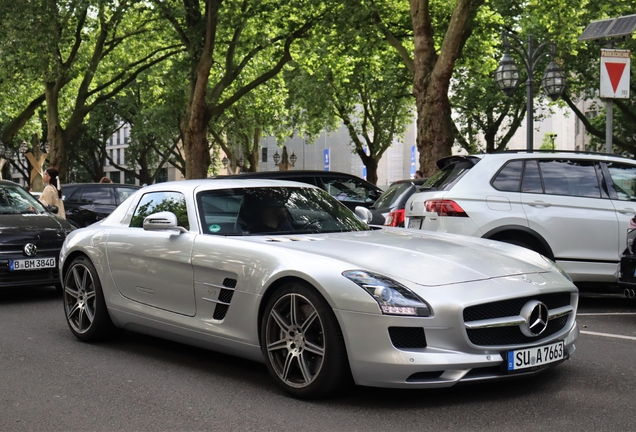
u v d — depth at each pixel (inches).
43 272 367.6
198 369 221.6
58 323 308.7
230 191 237.3
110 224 264.5
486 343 174.4
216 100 1049.5
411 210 355.9
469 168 341.4
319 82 1441.9
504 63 702.5
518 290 177.2
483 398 182.2
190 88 1048.2
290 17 1064.8
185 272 220.1
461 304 169.2
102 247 257.1
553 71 698.8
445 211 333.1
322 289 176.4
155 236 234.8
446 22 917.8
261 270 194.2
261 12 1062.4
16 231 366.0
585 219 328.8
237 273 201.2
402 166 2544.3
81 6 1024.9
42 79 1159.6
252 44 1133.7
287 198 239.9
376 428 161.0
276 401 184.1
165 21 1127.0
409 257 188.1
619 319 304.7
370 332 169.5
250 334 197.9
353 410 174.6
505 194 332.5
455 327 168.9
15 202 412.2
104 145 2316.7
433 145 655.8
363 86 1501.0
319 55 1067.3
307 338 183.0
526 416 167.3
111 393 196.5
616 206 331.3
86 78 1212.5
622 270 298.0
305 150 3006.9
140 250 238.5
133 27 1251.8
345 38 877.2
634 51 1150.3
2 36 1032.8
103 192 764.6
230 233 221.0
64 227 390.6
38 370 224.7
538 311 179.6
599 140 1540.4
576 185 335.3
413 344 169.6
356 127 1784.0
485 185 335.0
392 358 167.6
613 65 424.8
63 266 276.5
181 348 254.4
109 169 3531.0
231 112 1803.6
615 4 984.9
